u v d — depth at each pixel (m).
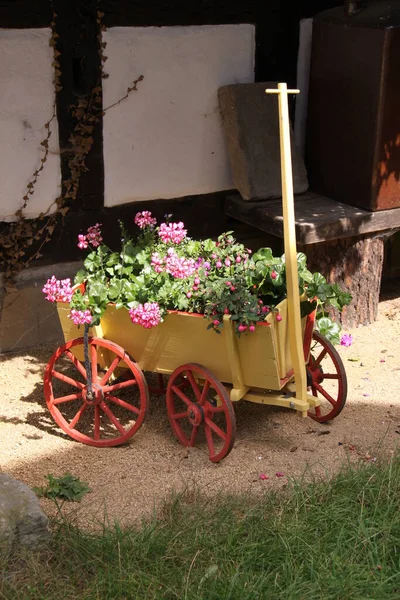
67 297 4.85
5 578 4.21
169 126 5.73
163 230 5.00
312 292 4.89
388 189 5.71
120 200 5.72
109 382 5.12
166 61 5.64
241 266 4.89
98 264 5.01
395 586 4.22
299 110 6.02
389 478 4.59
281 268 4.87
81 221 5.66
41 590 4.21
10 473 4.82
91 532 4.46
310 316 4.96
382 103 5.55
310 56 5.92
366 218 5.70
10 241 5.51
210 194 5.95
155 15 5.56
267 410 5.24
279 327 4.75
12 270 5.56
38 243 5.59
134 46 5.54
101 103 5.54
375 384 5.46
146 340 4.94
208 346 4.82
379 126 5.58
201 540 4.38
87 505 4.60
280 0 5.82
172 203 5.86
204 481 4.77
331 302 4.94
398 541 4.38
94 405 5.00
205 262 4.93
